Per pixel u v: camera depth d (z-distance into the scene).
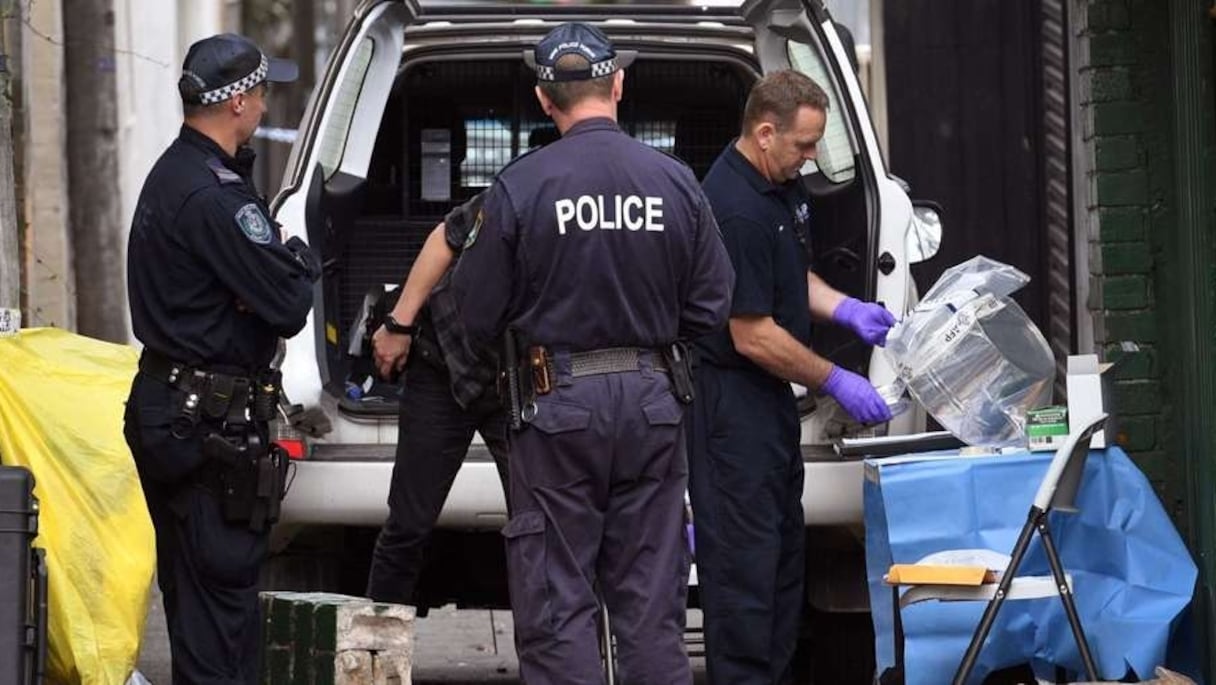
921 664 17.67
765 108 17.31
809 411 19.34
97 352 18.06
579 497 14.72
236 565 15.73
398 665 16.41
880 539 18.12
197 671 15.77
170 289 15.48
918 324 18.27
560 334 14.64
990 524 17.78
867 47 30.50
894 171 30.19
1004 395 18.39
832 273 20.17
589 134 14.82
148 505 16.03
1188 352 19.58
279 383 16.03
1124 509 17.98
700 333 15.17
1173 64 19.78
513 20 20.69
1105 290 20.28
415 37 20.67
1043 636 17.77
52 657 16.86
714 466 17.62
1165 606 17.77
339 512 18.69
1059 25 29.27
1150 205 20.28
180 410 15.47
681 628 14.97
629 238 14.64
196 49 15.71
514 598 14.84
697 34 20.81
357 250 21.42
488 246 14.66
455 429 17.64
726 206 17.33
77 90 35.78
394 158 21.75
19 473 15.37
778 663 18.14
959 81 30.08
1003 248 29.88
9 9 18.20
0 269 17.92
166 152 15.75
